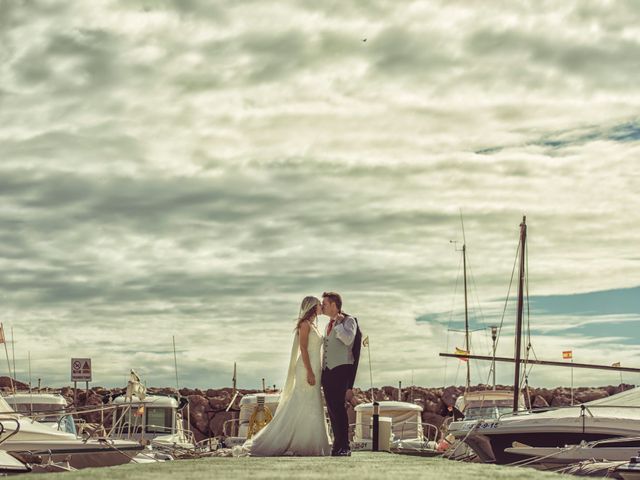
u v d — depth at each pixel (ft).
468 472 26.20
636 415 55.67
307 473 25.07
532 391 138.92
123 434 80.79
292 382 46.37
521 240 103.65
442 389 138.62
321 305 45.93
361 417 95.61
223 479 22.15
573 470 43.96
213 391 135.03
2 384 101.35
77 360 94.32
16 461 40.68
